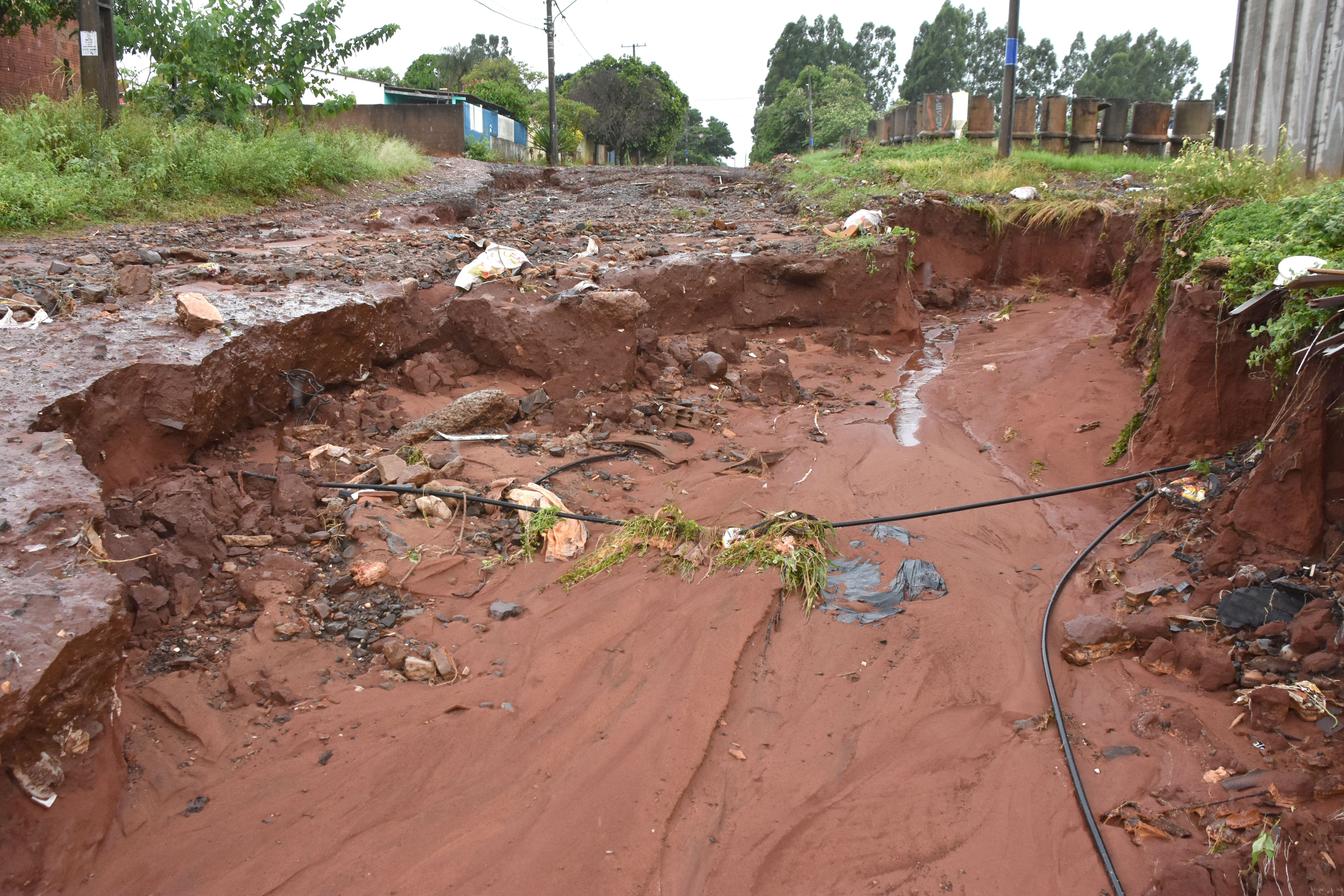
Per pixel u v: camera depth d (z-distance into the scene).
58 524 3.81
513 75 58.81
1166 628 4.95
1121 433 7.41
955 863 3.67
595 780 3.98
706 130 98.62
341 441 6.84
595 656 4.85
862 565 5.95
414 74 52.03
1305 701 4.15
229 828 3.59
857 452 7.75
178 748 3.98
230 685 4.34
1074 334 11.02
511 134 38.38
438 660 4.58
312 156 14.25
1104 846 3.70
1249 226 6.86
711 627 5.11
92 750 3.49
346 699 4.37
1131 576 5.67
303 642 4.68
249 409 6.51
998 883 3.58
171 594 4.75
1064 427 8.05
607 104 48.22
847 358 10.41
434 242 10.80
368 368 7.81
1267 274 5.92
